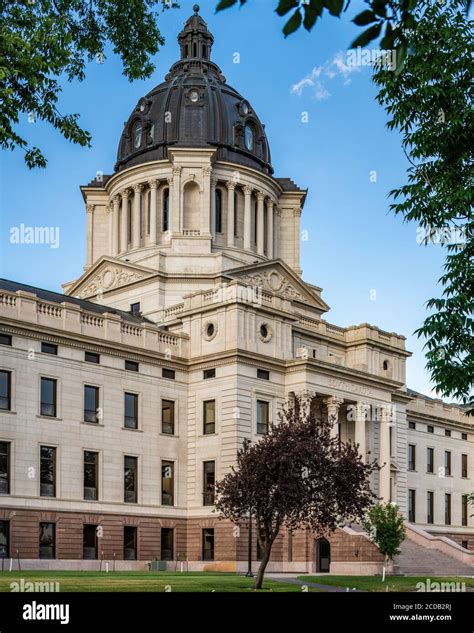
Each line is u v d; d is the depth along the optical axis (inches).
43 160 1134.4
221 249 3403.1
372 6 316.2
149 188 3494.1
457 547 2741.1
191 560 2593.5
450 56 1061.8
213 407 2650.1
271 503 1663.4
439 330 1063.6
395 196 1125.7
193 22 3932.1
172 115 3563.0
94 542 2413.9
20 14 1100.5
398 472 3105.3
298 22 309.7
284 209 3774.6
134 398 2583.7
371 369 3036.4
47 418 2342.5
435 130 1085.8
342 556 2454.5
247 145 3639.3
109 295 3344.0
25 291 2551.7
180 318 2807.6
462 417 3902.6
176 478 2640.3
